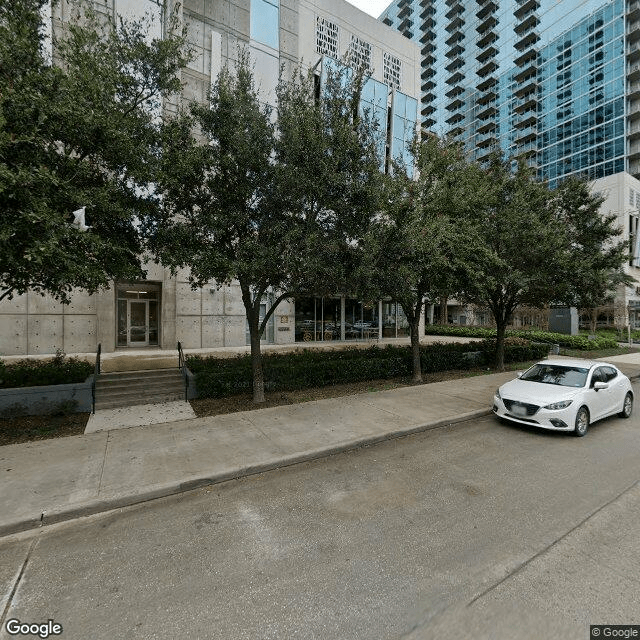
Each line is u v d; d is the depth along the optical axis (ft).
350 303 76.07
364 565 10.66
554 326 93.97
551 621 8.59
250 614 8.90
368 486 15.89
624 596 9.37
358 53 75.97
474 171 38.14
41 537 12.36
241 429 22.65
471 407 28.22
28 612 9.02
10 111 15.39
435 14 243.19
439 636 8.22
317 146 22.72
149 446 19.75
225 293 58.44
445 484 16.02
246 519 13.33
